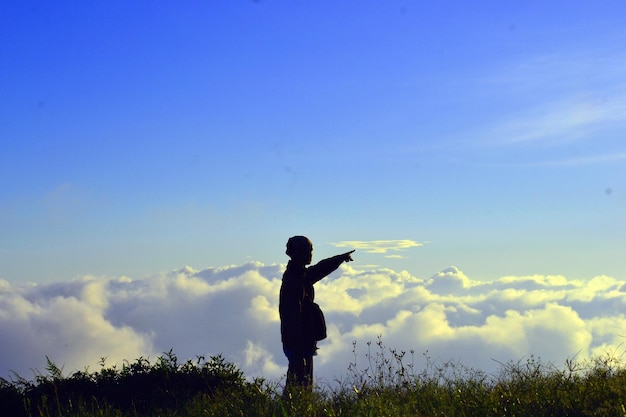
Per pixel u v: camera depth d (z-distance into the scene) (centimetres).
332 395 1002
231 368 1148
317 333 1199
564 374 1023
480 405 922
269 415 927
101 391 1091
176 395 1073
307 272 1229
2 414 1035
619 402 872
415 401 977
